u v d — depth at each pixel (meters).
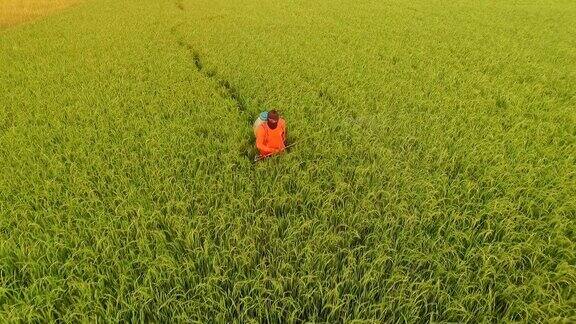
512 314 4.07
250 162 6.38
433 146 6.80
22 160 6.39
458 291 4.25
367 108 8.27
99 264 4.50
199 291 4.23
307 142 6.92
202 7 20.48
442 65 11.05
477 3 22.38
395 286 4.33
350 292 4.19
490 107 8.45
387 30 15.28
